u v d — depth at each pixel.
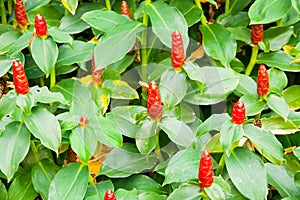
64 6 1.74
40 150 1.69
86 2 1.83
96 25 1.65
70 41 1.60
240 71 1.79
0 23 1.89
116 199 1.54
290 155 1.72
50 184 1.53
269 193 1.74
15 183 1.64
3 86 1.76
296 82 1.94
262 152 1.63
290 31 1.77
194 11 1.74
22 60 1.68
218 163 1.67
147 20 1.67
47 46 1.59
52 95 1.53
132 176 1.65
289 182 1.61
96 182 1.67
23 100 1.49
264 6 1.70
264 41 1.77
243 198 1.57
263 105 1.64
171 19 1.61
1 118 1.51
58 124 1.52
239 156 1.52
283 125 1.67
